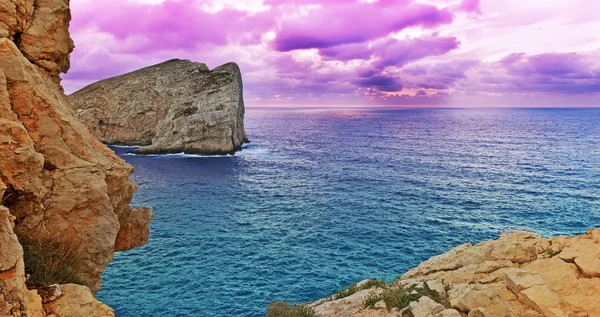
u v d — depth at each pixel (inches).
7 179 322.7
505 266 489.1
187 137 3865.7
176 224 1669.5
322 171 2942.9
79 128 428.1
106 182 418.3
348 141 5167.3
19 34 425.7
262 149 4311.0
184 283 1134.4
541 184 2378.2
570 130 6624.0
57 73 489.4
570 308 380.2
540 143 4623.5
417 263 1278.3
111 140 4670.3
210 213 1840.6
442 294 459.2
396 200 2052.2
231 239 1489.9
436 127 7765.8
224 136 3846.0
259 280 1157.1
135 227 490.9
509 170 2869.1
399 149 4234.7
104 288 1098.1
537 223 1668.3
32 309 265.9
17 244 277.3
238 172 2913.4
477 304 398.6
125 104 4650.6
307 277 1175.6
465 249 589.6
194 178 2679.6
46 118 379.6
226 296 1064.8
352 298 511.2
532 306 394.9
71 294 303.6
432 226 1633.9
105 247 382.0
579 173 2716.5
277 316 510.9
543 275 435.2
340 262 1282.0
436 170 2915.8
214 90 4340.6
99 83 4916.3
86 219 374.9
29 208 339.0
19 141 330.6
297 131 7027.6
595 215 1759.4
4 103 340.5
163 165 3218.5
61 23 469.4
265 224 1675.7
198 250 1379.2
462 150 4060.0
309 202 2033.7
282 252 1364.4
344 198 2105.1
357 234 1541.6
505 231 1572.3
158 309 997.8
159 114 4564.5
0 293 251.6
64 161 378.3
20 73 364.5
